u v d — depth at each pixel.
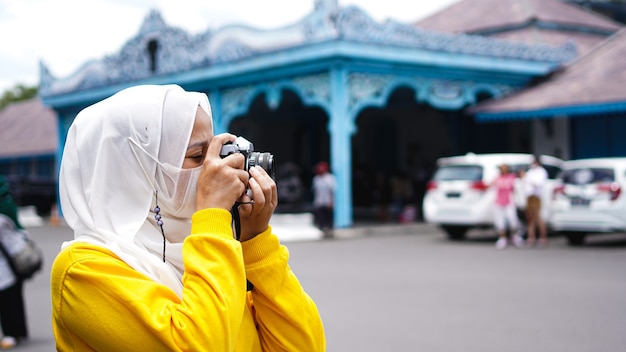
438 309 7.54
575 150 19.80
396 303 7.93
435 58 17.70
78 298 1.59
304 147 29.22
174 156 1.73
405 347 5.95
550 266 10.66
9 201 6.57
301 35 16.50
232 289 1.62
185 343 1.54
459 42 18.27
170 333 1.54
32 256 6.57
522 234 14.77
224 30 18.56
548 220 14.92
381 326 6.77
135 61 21.62
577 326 6.58
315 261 11.82
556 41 23.64
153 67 21.14
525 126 21.50
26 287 10.20
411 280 9.55
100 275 1.59
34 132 37.53
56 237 18.98
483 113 19.58
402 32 16.98
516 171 14.84
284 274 1.85
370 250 13.44
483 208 14.43
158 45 20.80
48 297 9.27
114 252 1.65
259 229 1.83
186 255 1.64
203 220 1.67
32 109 41.50
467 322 6.87
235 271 1.64
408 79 17.77
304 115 27.97
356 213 24.17
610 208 13.02
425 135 26.02
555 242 14.65
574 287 8.71
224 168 1.71
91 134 1.73
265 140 30.84
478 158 14.90
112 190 1.71
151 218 1.77
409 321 6.97
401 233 17.45
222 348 1.56
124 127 1.71
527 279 9.41
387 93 17.27
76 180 1.76
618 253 12.23
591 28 25.25
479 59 18.83
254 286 1.82
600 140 19.28
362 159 28.09
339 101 16.28
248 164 1.81
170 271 1.70
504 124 22.20
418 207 22.69
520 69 19.89
